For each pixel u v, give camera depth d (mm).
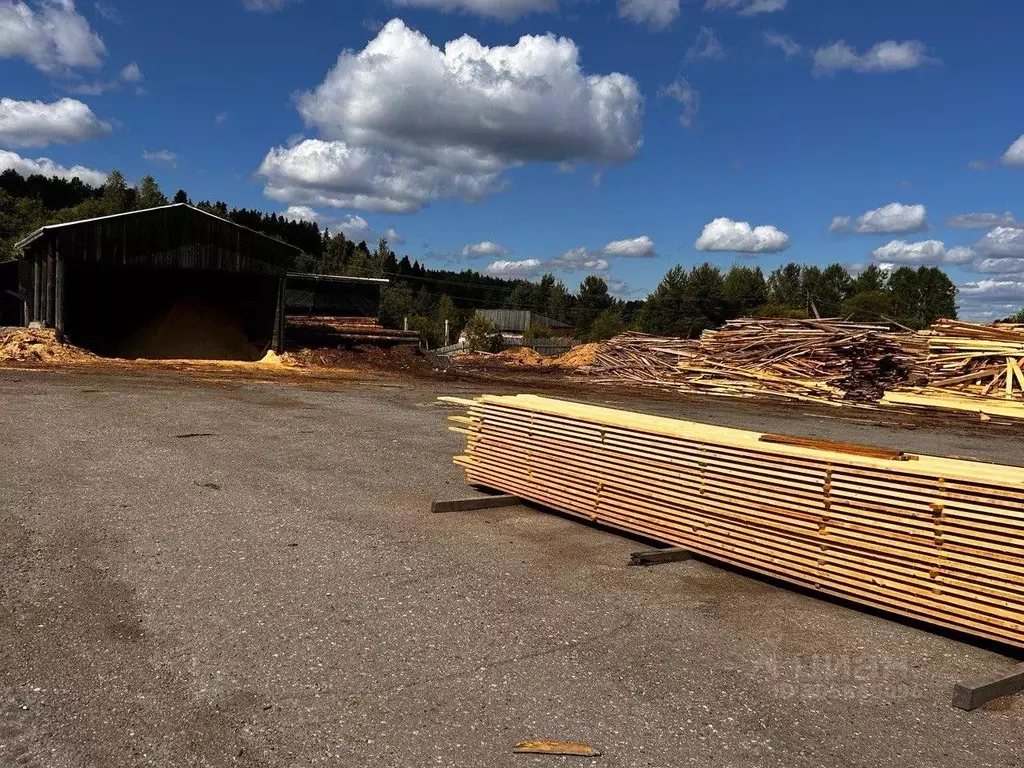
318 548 6098
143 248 22781
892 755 3490
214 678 3936
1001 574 4348
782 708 3877
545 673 4141
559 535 6805
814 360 21625
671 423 6836
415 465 9617
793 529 5355
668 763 3357
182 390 16375
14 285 32969
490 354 43812
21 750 3248
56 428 10805
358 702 3758
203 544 6066
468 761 3309
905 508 4777
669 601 5273
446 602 5086
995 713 3912
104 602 4852
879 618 5070
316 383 19891
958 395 18578
